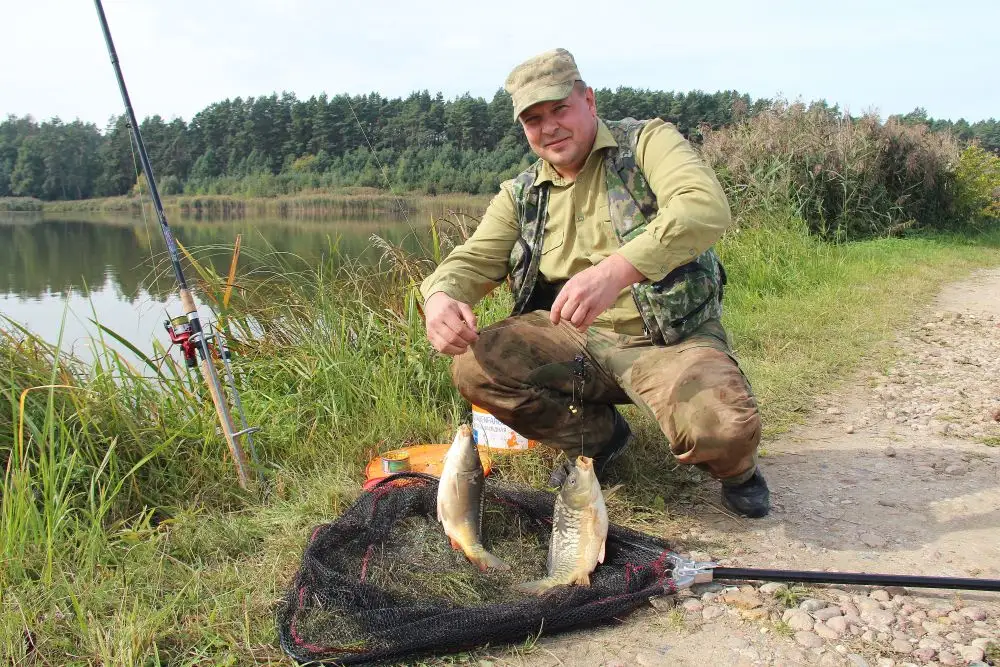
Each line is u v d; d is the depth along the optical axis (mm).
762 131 13703
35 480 3111
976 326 7109
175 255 3391
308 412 4129
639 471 3490
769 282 8711
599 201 3002
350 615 2291
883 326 6914
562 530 2537
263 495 3318
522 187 3219
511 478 3498
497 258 3314
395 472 3375
